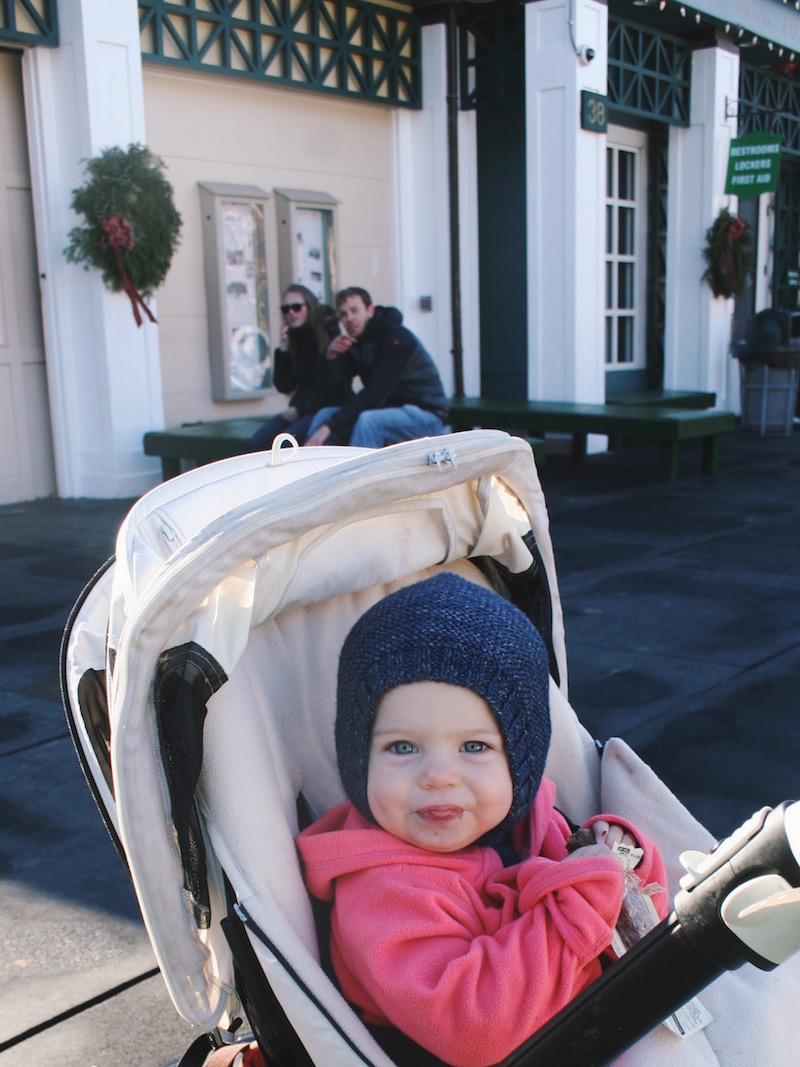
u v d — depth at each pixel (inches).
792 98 587.8
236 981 61.2
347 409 271.6
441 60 410.3
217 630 54.2
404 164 419.2
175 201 342.0
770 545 268.4
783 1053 60.3
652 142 500.1
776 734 149.3
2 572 242.5
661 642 191.0
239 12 348.8
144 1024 91.7
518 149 427.2
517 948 53.3
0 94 301.1
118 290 307.3
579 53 380.2
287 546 59.9
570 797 76.0
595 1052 45.2
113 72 300.7
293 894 57.0
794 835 37.8
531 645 58.6
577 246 397.7
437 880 57.0
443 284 430.6
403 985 53.1
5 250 309.7
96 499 324.2
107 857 119.7
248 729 59.0
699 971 42.0
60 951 102.2
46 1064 87.0
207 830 57.7
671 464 366.0
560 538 277.7
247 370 365.4
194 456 309.6
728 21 447.2
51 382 321.7
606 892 54.6
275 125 368.5
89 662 62.1
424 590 58.7
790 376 498.3
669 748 144.6
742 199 558.3
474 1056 52.4
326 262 386.9
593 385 417.1
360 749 57.6
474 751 56.5
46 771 141.6
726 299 507.5
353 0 381.1
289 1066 58.5
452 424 390.0
